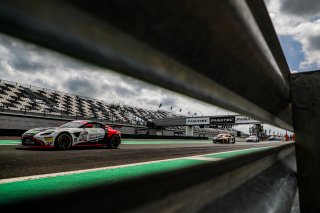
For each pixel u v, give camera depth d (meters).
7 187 2.28
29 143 6.65
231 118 35.91
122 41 0.30
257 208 0.58
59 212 0.28
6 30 0.21
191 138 30.28
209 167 0.53
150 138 22.61
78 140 7.36
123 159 5.09
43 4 0.21
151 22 0.31
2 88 31.48
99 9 0.26
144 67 0.33
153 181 0.38
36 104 31.77
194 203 0.45
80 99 40.75
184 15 0.33
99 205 0.29
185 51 0.39
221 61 0.47
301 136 0.94
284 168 1.16
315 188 0.89
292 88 0.99
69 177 2.89
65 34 0.23
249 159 0.75
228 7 0.37
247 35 0.47
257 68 0.61
